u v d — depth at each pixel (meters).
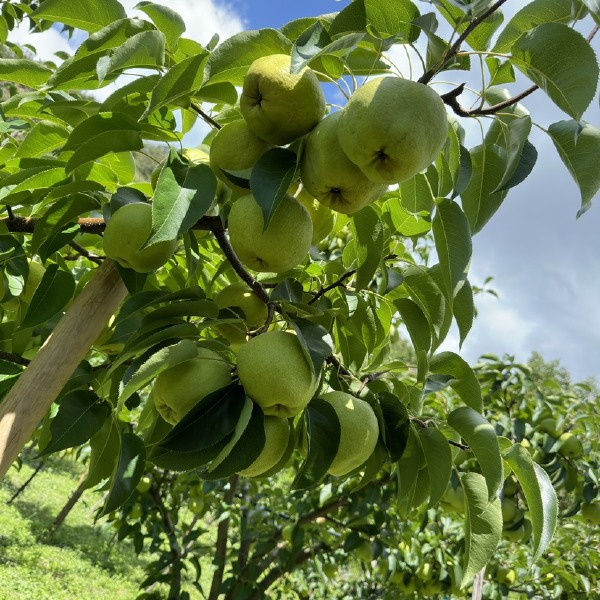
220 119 1.67
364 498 3.99
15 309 2.10
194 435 1.13
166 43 1.50
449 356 1.59
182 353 1.16
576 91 1.13
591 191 1.26
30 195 1.73
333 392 1.37
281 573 4.42
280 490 5.18
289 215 1.27
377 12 1.25
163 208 1.15
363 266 1.51
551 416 4.07
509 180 1.33
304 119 1.22
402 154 1.06
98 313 1.29
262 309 1.57
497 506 1.43
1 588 6.81
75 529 10.57
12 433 1.12
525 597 4.64
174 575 4.47
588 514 3.97
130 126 1.44
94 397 1.54
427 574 4.42
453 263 1.31
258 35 1.32
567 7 1.27
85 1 1.49
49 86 1.46
